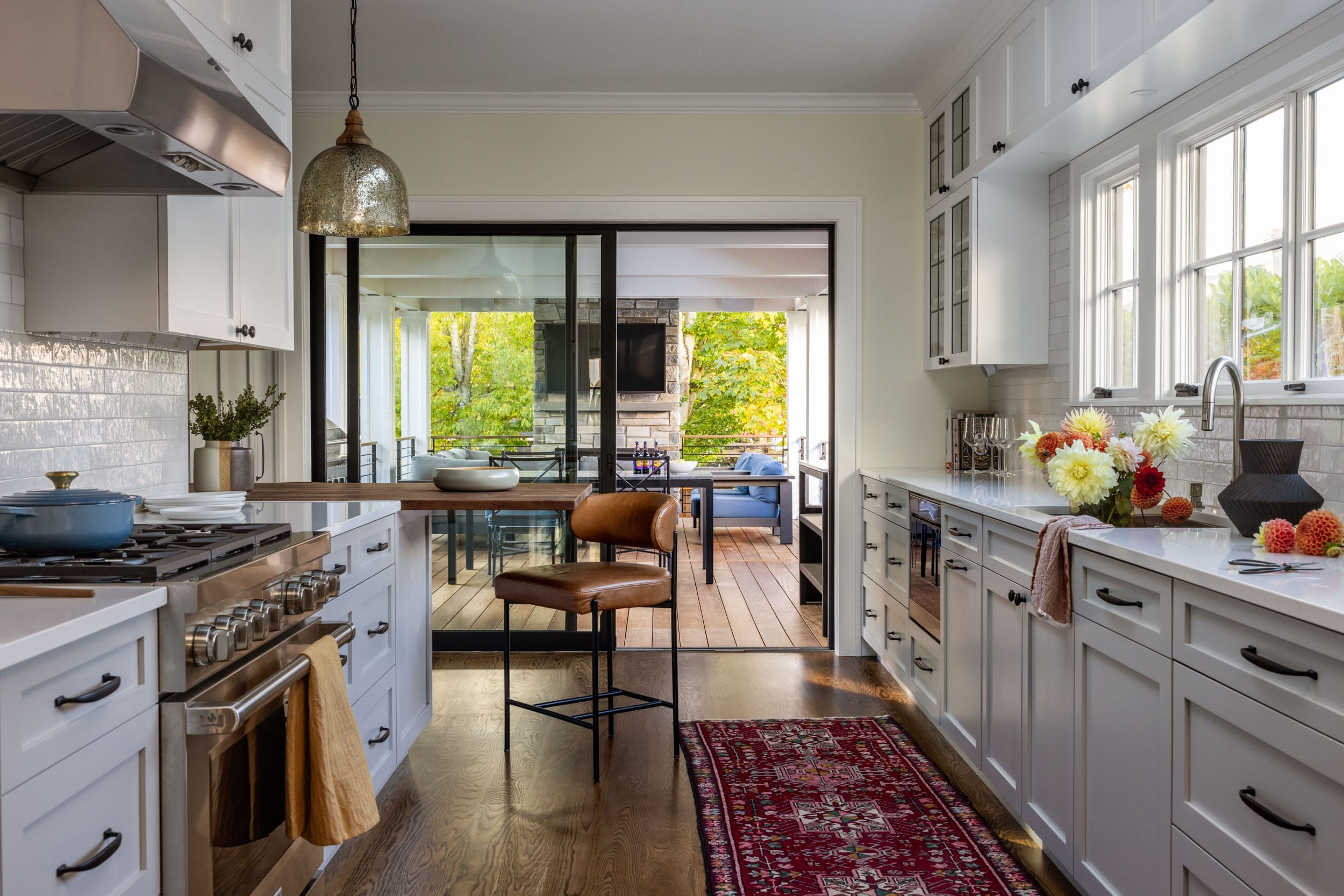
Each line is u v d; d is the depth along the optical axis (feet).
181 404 9.43
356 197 8.61
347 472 14.49
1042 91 9.93
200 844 4.66
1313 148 7.50
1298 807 4.36
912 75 13.23
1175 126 9.00
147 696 4.50
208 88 6.03
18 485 7.00
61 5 5.07
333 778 5.58
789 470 32.45
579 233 14.46
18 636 3.53
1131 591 5.93
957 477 12.30
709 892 7.12
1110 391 10.74
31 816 3.59
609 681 12.18
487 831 8.20
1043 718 7.38
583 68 12.86
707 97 13.94
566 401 14.66
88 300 7.14
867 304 14.28
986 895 7.00
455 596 14.76
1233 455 6.95
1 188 6.88
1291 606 4.27
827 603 14.89
